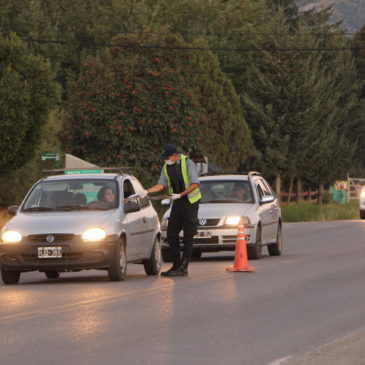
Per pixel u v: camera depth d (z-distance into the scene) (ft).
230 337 79.51
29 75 284.61
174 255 136.05
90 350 73.72
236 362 68.54
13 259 126.21
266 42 497.46
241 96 507.71
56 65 548.31
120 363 68.49
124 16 594.65
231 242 163.73
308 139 491.72
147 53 387.96
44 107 285.64
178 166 135.33
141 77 370.53
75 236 125.59
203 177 179.42
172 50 393.29
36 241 125.90
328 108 498.69
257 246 165.48
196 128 375.66
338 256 169.58
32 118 283.38
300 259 164.45
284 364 67.51
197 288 117.29
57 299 106.93
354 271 138.92
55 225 126.52
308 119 485.56
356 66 600.80
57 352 73.15
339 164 510.17
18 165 286.87
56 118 385.91
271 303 101.91
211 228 163.84
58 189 136.56
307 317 91.20
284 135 488.85
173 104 369.30
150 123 367.66
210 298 106.63
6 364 68.80
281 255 179.83
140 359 69.87
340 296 107.76
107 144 372.58
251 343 76.43
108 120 368.27
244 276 132.77
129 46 387.96
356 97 552.41
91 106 369.50
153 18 599.16
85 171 264.72
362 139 561.43
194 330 83.35
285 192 521.65
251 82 498.69
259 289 115.65
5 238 126.82
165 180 136.77
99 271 155.53
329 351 72.23
